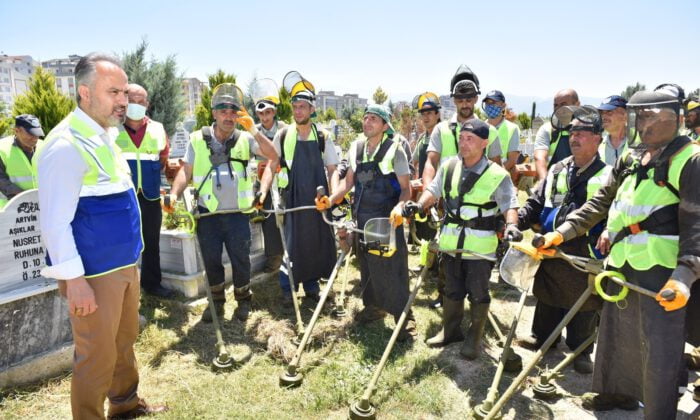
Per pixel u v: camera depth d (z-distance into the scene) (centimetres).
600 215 284
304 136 439
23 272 321
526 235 686
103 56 229
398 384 330
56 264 219
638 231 246
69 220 220
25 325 321
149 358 360
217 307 439
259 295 486
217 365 345
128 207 251
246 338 398
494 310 466
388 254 357
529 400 315
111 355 249
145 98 421
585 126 316
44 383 320
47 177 216
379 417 296
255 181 588
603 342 282
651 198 239
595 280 252
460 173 345
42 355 326
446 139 454
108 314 242
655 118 226
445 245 352
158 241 456
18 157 427
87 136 229
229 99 397
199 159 408
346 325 421
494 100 498
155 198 446
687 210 221
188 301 457
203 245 420
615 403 301
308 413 300
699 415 281
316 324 418
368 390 297
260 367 352
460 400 317
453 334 386
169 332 400
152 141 441
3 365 311
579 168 334
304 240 446
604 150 436
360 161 394
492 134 448
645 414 248
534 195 367
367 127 375
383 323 429
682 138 230
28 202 321
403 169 385
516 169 548
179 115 1781
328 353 373
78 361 243
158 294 461
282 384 327
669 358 237
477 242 339
